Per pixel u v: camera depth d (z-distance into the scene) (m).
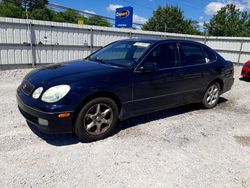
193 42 5.10
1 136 3.65
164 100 4.48
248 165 3.25
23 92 3.60
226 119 5.01
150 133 4.06
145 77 4.04
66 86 3.29
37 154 3.20
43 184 2.61
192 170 3.04
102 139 3.74
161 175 2.90
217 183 2.82
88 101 3.49
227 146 3.76
